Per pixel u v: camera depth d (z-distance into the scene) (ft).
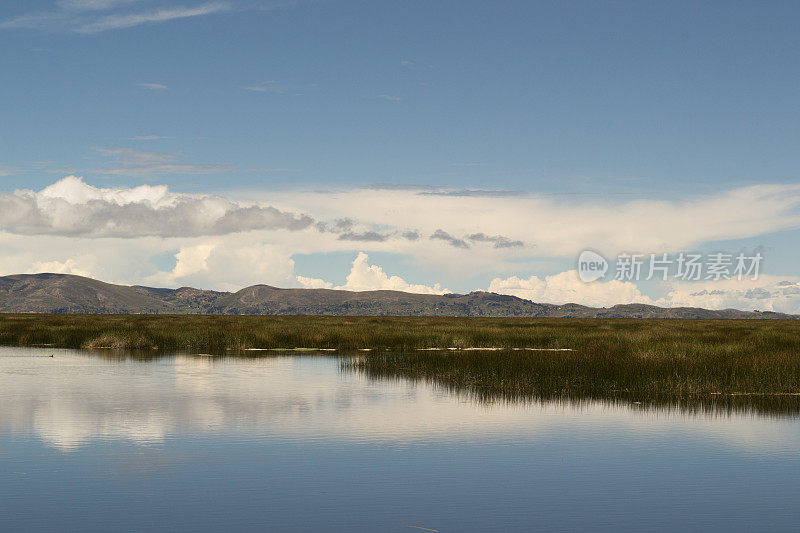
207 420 67.21
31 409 73.00
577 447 56.59
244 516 39.78
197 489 44.80
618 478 47.98
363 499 43.06
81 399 79.82
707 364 99.81
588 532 37.78
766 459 53.06
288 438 59.47
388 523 38.91
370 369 112.37
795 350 124.47
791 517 40.37
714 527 38.65
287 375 104.78
